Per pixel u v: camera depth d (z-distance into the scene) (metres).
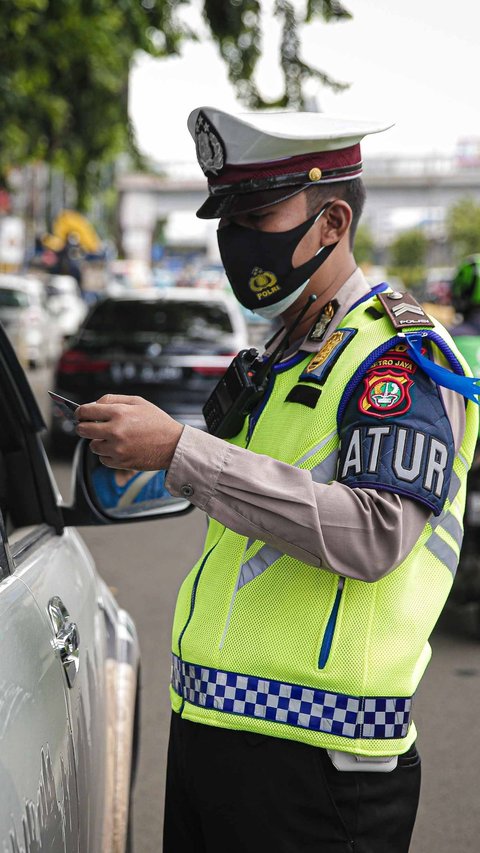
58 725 1.56
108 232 49.25
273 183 1.60
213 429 1.75
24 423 2.17
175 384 9.47
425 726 4.04
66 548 2.22
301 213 1.63
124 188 64.88
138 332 9.90
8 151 15.42
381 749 1.55
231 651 1.59
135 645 2.72
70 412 1.53
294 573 1.58
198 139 1.66
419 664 1.61
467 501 4.85
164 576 6.25
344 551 1.46
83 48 12.00
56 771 1.51
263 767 1.58
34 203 37.41
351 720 1.54
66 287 27.78
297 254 1.65
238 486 1.48
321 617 1.56
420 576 1.61
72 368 9.54
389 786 1.59
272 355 1.71
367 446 1.49
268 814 1.58
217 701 1.59
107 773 2.21
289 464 1.56
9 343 2.13
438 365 1.53
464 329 4.90
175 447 1.50
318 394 1.59
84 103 13.93
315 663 1.55
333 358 1.60
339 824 1.57
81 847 1.72
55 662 1.64
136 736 2.76
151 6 12.16
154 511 1.98
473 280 4.90
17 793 1.30
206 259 109.56
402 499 1.47
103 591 2.70
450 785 3.57
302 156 1.61
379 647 1.55
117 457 1.50
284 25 9.25
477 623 5.12
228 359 9.49
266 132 1.57
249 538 1.63
